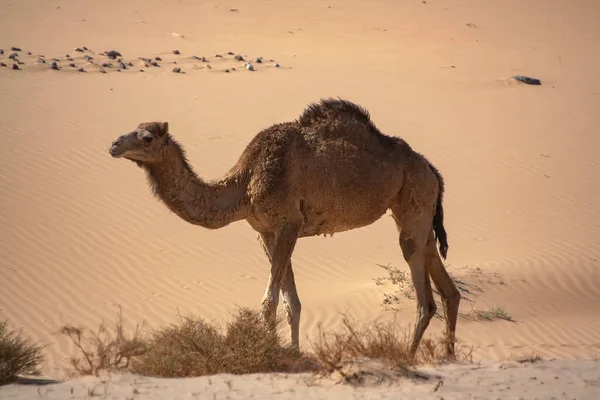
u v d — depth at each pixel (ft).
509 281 188.96
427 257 131.54
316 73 372.99
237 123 282.15
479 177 257.14
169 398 80.28
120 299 174.91
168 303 174.60
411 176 126.00
